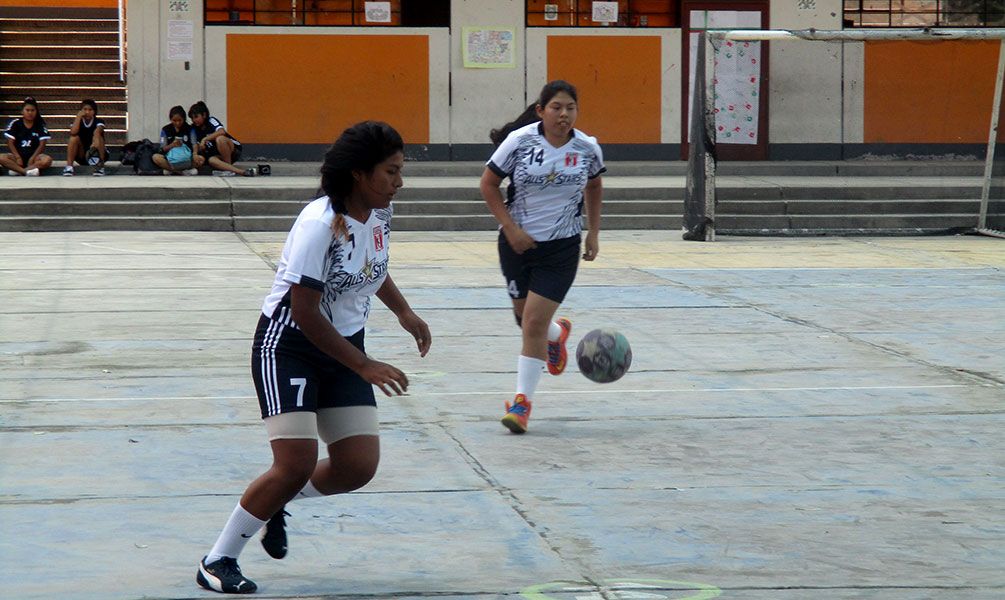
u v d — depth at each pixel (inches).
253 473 544.7
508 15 2052.2
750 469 562.6
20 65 2142.0
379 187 382.3
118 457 568.7
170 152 1825.8
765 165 1926.7
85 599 394.3
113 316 958.4
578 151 623.2
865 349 860.0
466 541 460.4
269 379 391.2
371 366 378.6
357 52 2031.3
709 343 879.1
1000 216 1641.2
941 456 587.5
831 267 1295.5
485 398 705.0
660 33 2076.8
